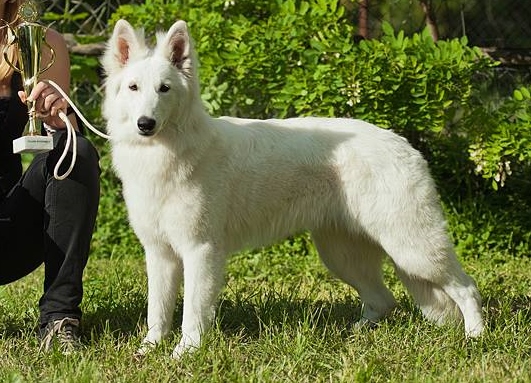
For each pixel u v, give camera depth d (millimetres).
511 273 7199
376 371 4160
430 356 4402
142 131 4531
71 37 8789
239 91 7789
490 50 8266
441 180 8258
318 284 6738
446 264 5105
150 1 7949
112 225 8469
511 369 4156
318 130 5230
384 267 7258
